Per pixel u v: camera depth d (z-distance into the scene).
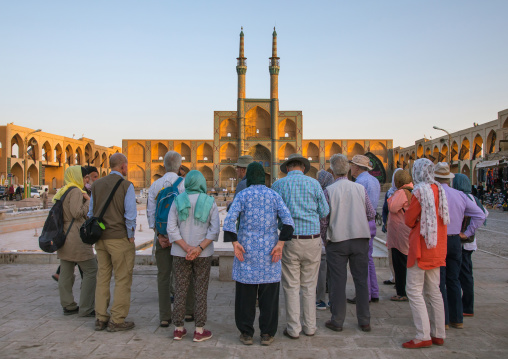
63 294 4.12
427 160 3.57
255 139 44.66
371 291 4.62
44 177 41.31
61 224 4.05
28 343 3.34
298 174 3.76
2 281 5.51
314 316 3.63
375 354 3.17
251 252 3.36
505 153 23.39
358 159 4.71
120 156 4.02
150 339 3.48
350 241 3.72
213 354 3.16
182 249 3.53
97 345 3.32
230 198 35.19
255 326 3.89
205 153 48.94
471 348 3.29
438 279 3.39
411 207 3.44
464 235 3.80
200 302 3.49
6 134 32.44
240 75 44.81
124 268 3.73
